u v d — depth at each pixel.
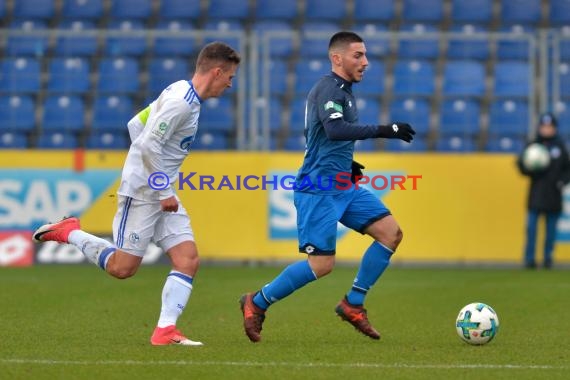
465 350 28.22
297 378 23.47
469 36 61.56
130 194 28.34
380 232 30.14
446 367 25.11
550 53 62.78
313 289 46.88
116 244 28.97
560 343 29.86
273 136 67.06
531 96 61.91
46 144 66.69
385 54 69.06
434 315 37.28
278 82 68.06
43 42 66.75
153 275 53.28
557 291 46.38
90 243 29.44
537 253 62.28
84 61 66.38
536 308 39.75
